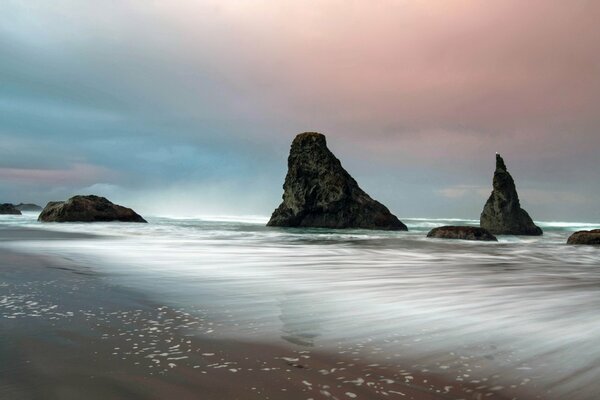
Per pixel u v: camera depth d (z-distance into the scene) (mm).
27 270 9141
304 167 41938
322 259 12992
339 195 40344
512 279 9047
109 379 3199
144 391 2996
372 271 10172
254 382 3186
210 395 2947
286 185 42719
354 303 6199
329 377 3311
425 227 50281
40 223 36094
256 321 5070
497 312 5664
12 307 5547
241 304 6062
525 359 3779
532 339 4398
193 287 7465
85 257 12109
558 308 5941
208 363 3584
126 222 39594
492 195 36969
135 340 4207
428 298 6637
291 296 6715
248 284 7891
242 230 32531
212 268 10258
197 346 4059
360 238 25469
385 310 5746
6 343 4023
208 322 4988
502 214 36062
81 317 5090
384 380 3266
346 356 3814
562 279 9164
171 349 3941
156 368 3441
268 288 7457
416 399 2936
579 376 3389
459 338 4414
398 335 4520
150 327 4707
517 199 36812
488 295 6957
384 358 3775
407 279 8797
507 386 3180
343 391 3047
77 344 4035
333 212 40812
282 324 4941
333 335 4496
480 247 20031
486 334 4574
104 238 20688
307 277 8953
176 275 8953
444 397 2977
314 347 4074
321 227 40750
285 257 13406
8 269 9250
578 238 23562
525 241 26578
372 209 41250
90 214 38812
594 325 4980
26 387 3033
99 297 6375
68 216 37844
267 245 18547
